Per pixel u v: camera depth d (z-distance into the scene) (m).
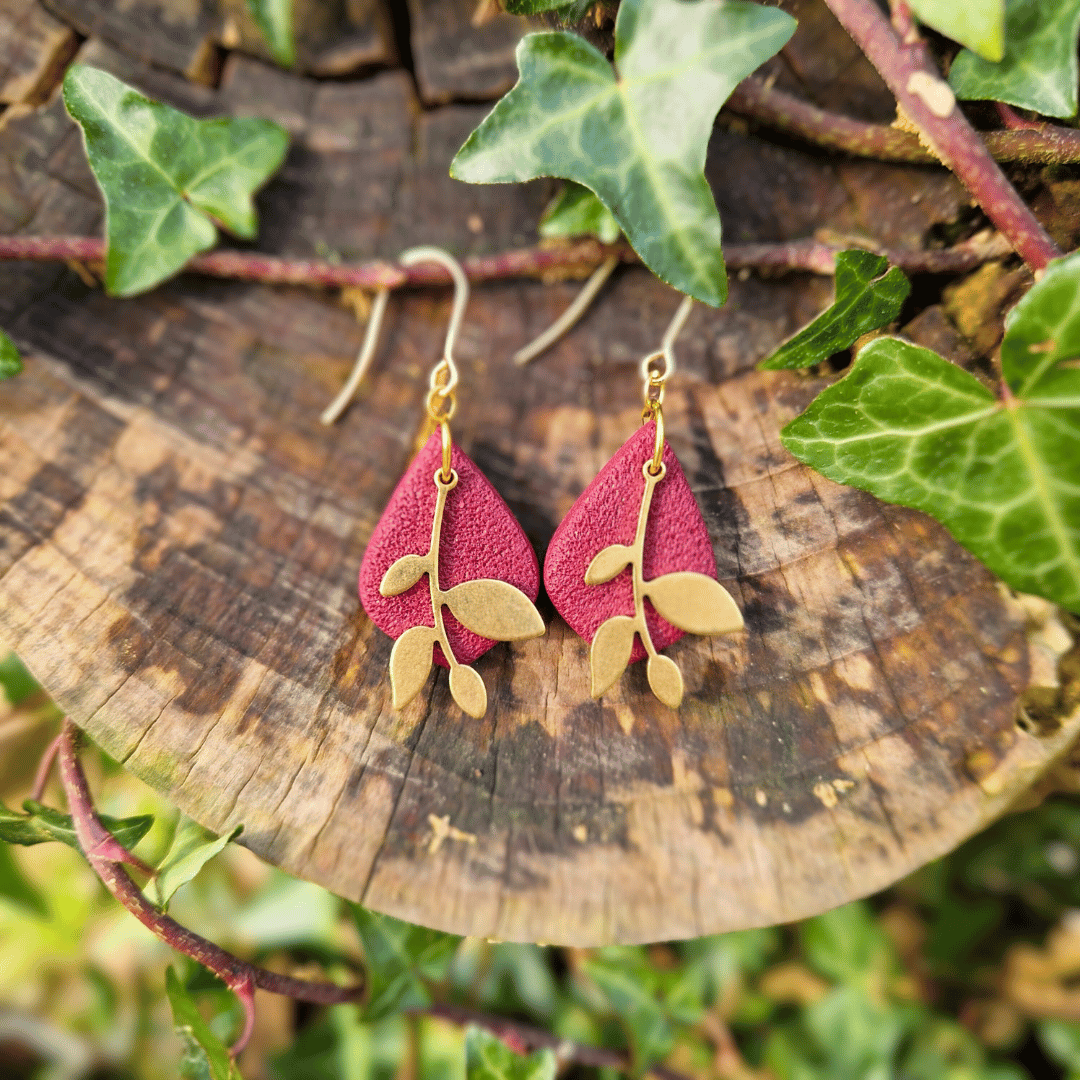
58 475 0.17
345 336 0.18
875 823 0.15
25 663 0.16
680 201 0.16
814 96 0.17
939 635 0.16
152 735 0.16
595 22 0.17
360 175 0.18
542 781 0.16
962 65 0.16
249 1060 0.23
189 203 0.18
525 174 0.16
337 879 0.15
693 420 0.17
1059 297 0.14
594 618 0.17
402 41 0.18
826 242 0.17
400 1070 0.21
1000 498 0.15
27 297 0.18
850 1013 0.22
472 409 0.18
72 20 0.18
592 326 0.18
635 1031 0.20
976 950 0.23
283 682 0.16
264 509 0.17
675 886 0.15
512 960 0.22
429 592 0.16
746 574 0.16
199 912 0.23
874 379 0.15
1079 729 0.15
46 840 0.16
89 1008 0.24
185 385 0.18
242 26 0.18
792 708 0.16
